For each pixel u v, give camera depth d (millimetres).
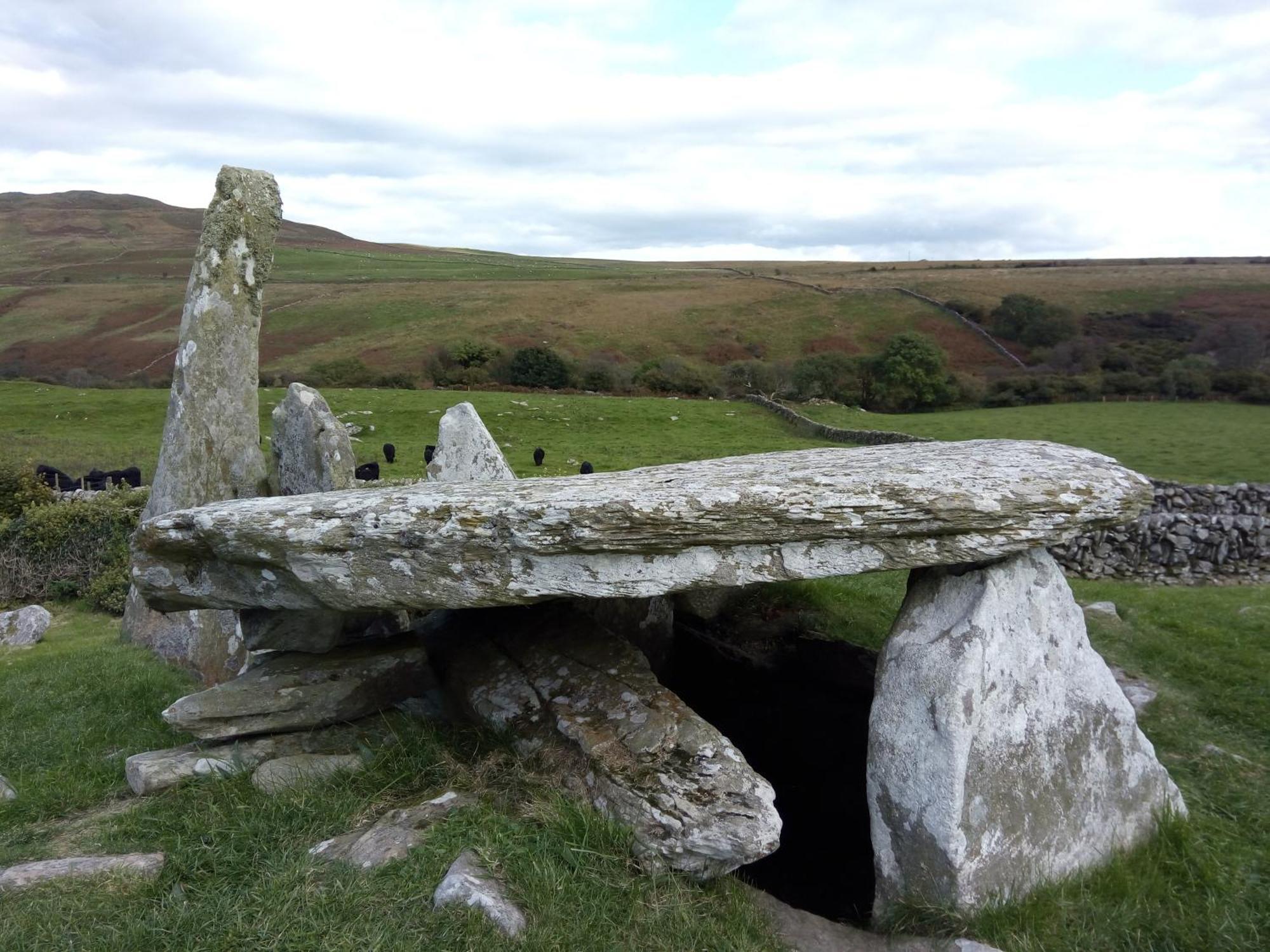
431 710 6074
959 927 4332
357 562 4992
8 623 10305
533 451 29359
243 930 3938
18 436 30047
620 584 4766
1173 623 8945
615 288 91000
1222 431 31391
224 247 8922
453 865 4273
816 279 95938
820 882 5930
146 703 7066
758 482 4832
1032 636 4902
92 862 4465
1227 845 5066
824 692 7879
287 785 5148
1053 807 4738
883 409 44344
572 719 5188
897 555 4727
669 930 4062
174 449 8719
